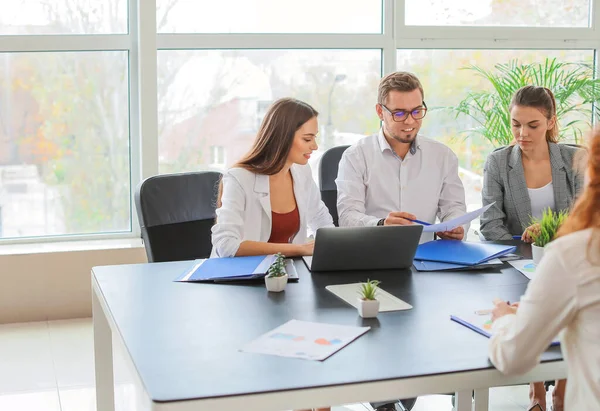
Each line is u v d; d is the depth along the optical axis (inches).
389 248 96.3
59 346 151.6
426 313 79.8
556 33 188.2
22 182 169.9
